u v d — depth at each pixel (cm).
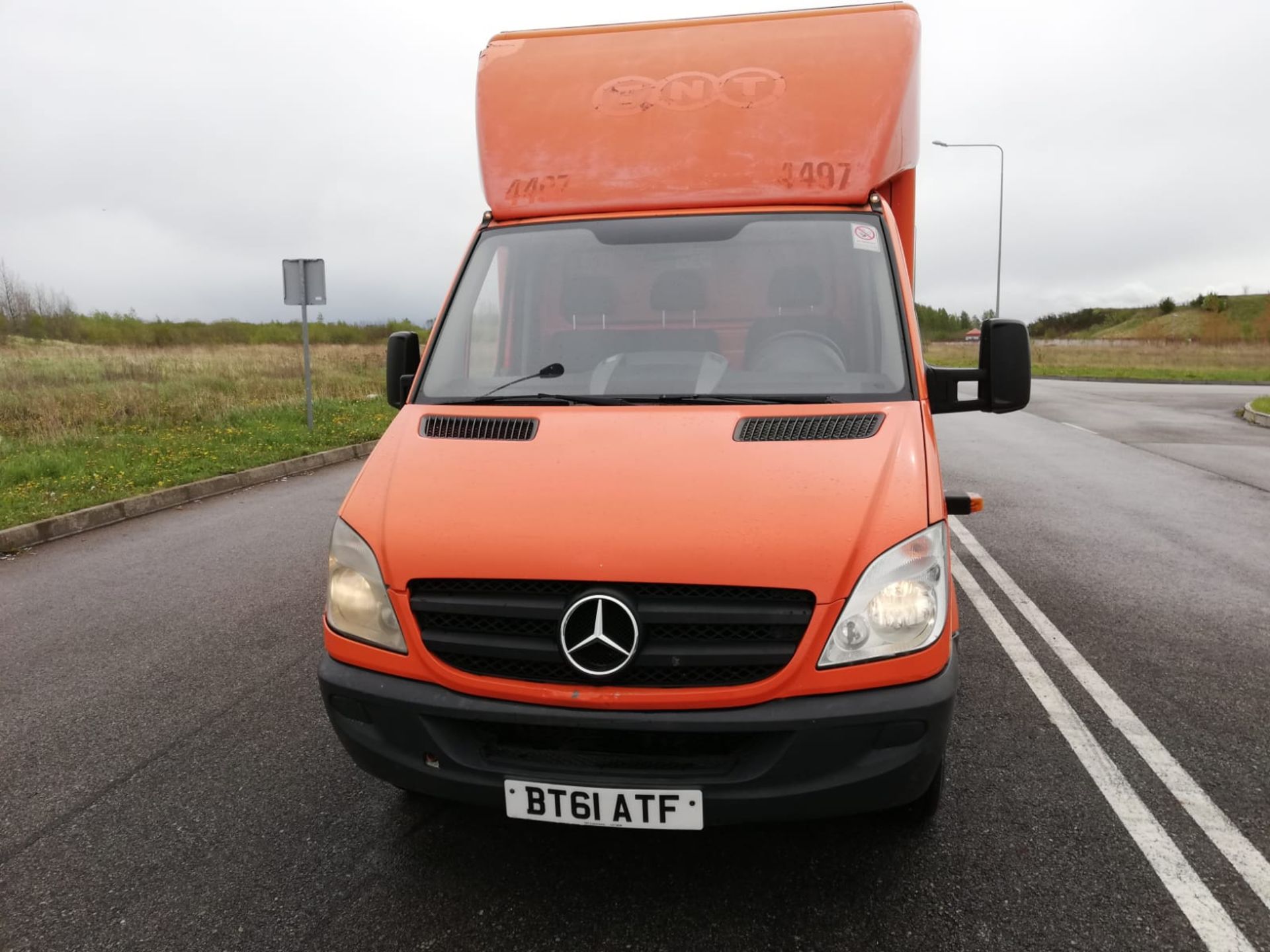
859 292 357
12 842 322
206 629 551
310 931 268
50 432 1347
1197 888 278
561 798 255
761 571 249
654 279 373
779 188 389
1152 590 594
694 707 248
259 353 3556
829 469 277
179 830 328
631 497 271
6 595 643
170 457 1172
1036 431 1553
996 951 252
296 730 409
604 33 446
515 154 416
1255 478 1041
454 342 371
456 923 270
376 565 275
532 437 310
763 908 273
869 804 254
